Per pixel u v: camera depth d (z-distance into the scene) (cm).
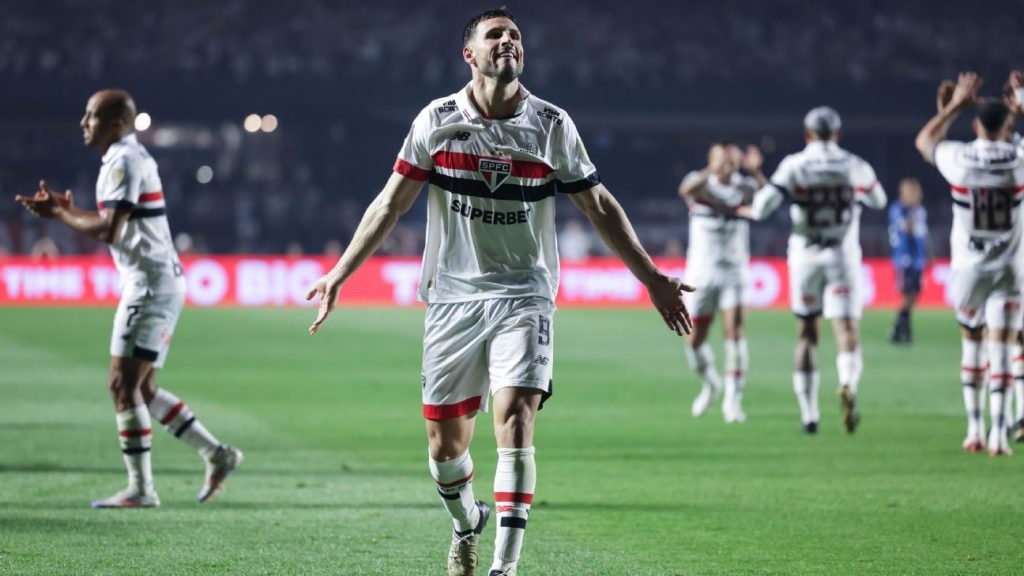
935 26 7112
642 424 1938
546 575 959
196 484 1386
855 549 1052
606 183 6719
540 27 6888
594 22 6944
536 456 1608
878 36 7050
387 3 7050
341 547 1051
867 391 2391
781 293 4912
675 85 6481
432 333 898
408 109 6519
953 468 1499
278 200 6544
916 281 3400
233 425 1900
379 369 2775
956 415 2038
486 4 7025
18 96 6356
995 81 6906
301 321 4200
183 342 3434
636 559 1014
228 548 1045
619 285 5059
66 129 6625
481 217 880
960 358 3053
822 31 7044
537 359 870
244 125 6525
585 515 1209
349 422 1938
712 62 6812
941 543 1076
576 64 6662
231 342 3444
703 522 1171
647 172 6731
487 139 870
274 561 996
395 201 887
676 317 891
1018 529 1138
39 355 3056
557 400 2256
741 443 1725
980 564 993
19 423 1905
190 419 1265
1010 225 1552
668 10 7075
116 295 5056
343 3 7038
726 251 1983
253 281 5103
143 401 1252
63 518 1179
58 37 6656
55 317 4294
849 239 1819
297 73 6556
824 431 1852
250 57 6638
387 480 1409
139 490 1241
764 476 1445
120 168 1215
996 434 1591
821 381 2606
